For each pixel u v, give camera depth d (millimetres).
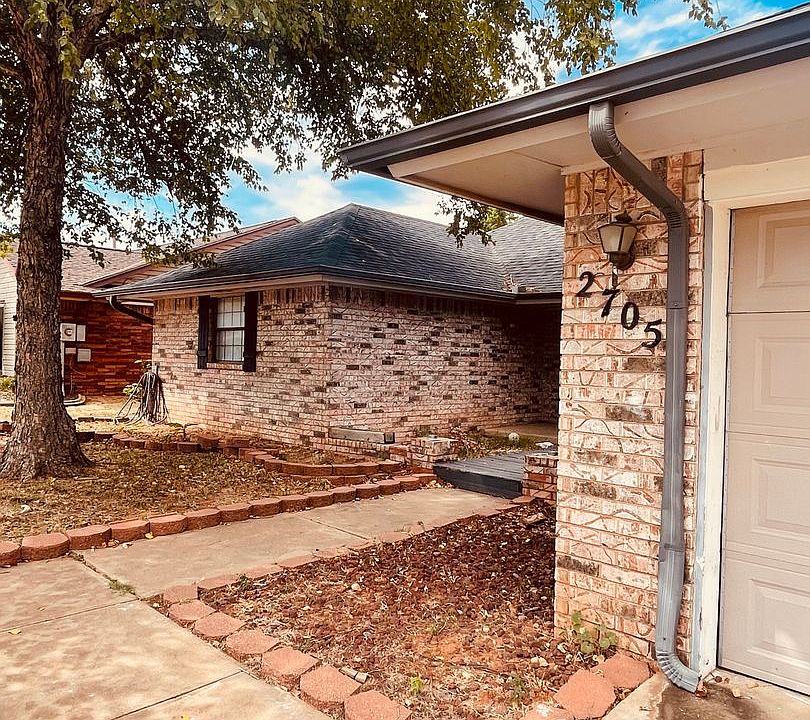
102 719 2551
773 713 2691
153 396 11750
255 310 10102
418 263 10414
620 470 3205
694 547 2977
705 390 2969
